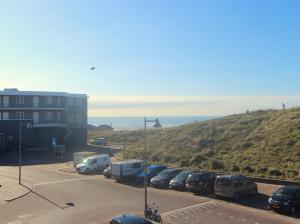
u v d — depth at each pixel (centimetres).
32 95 7900
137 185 4000
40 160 6244
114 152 6956
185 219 2684
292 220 2619
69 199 3397
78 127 8381
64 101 8181
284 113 5728
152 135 6838
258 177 3831
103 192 3656
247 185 3247
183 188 3644
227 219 2664
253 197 3269
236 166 4219
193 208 2962
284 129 4912
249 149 4722
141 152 5850
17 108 7788
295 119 5191
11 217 2873
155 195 3466
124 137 9350
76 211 2986
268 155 4347
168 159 5141
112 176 4291
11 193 3712
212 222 2606
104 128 13575
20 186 4034
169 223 2603
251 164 4241
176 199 3275
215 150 5022
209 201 3173
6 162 6059
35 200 3403
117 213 2897
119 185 4012
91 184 4088
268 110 6406
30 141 7662
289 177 3706
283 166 3981
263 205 3012
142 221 2116
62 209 3061
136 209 2998
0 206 3231
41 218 2819
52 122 8075
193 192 3528
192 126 6378
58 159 6338
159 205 3077
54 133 8131
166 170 3969
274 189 3503
